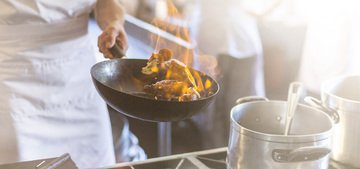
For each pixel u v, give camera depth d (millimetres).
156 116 1657
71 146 2633
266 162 1538
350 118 1742
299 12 4238
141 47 3389
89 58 2604
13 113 2377
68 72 2506
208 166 1785
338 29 3770
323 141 1546
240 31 4070
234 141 1610
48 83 2449
